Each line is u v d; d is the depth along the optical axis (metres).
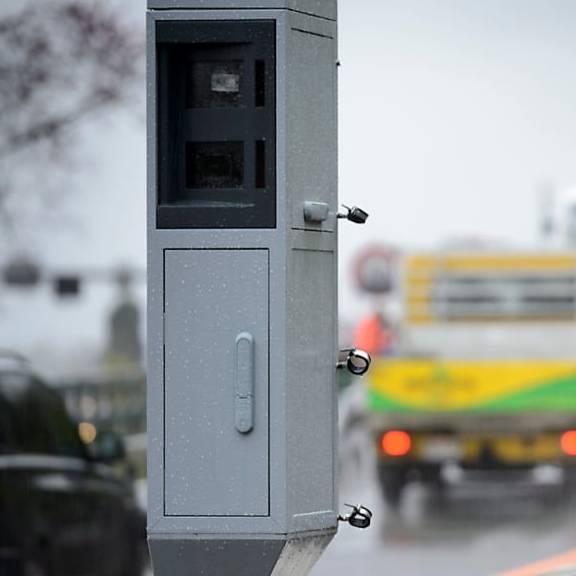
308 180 13.99
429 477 48.91
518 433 47.25
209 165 13.98
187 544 13.79
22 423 29.94
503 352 50.47
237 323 13.74
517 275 50.47
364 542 40.25
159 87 13.98
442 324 50.59
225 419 13.73
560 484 49.88
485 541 40.06
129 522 32.47
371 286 82.19
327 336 14.17
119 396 66.44
